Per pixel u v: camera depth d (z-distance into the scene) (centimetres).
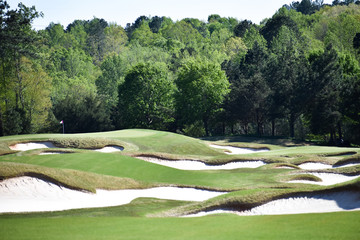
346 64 6912
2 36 4912
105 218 1235
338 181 2462
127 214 1501
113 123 7656
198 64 7238
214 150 4234
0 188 1669
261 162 3266
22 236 973
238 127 8762
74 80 10125
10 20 4953
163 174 2527
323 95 5888
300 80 6194
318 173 2616
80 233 1015
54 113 7231
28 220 1182
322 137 6944
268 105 6794
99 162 2644
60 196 1758
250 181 2348
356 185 1528
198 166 3297
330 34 10038
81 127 7125
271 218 1173
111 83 10519
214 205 1550
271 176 2486
